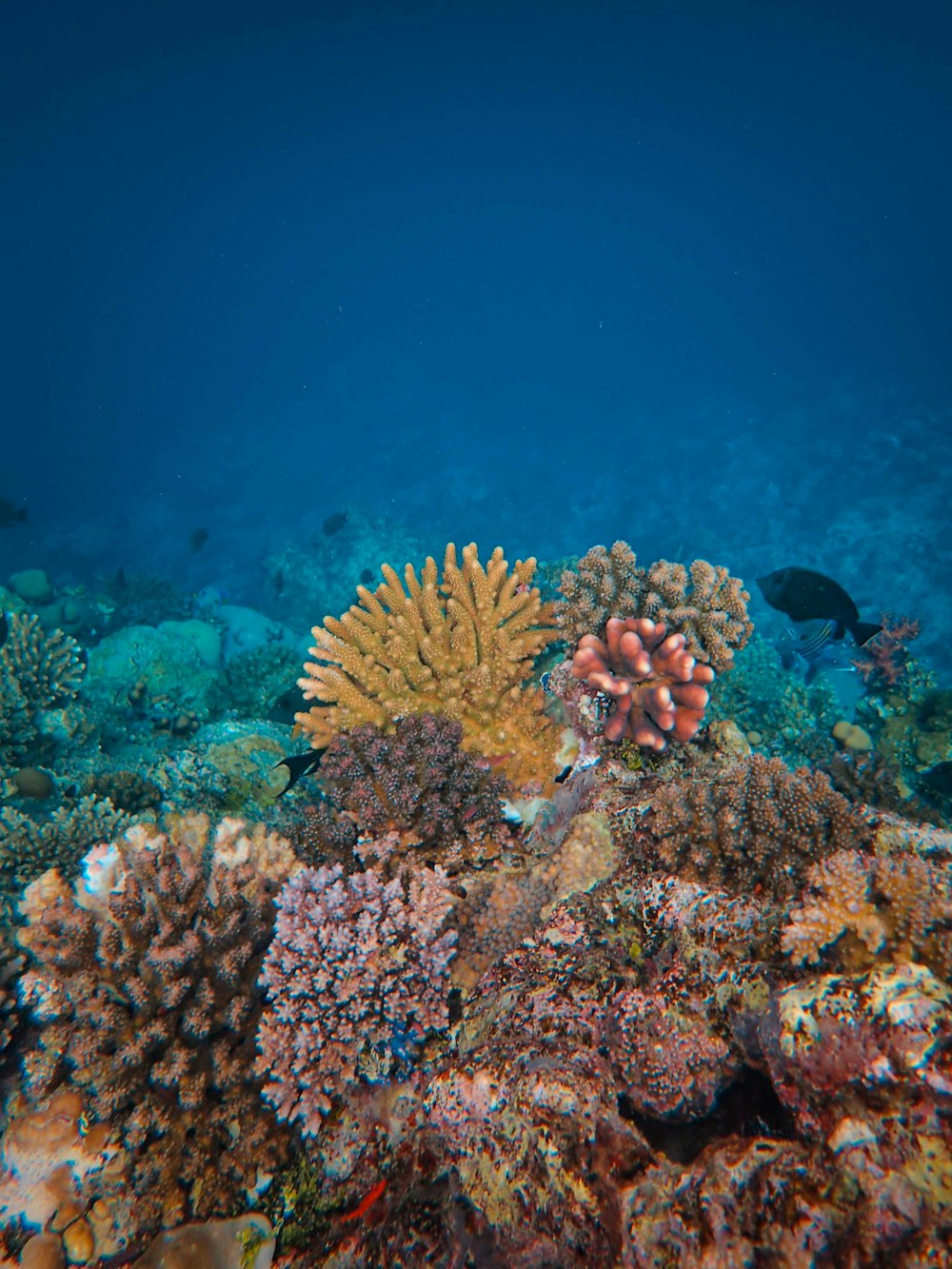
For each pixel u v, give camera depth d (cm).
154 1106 53
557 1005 54
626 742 73
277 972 55
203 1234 52
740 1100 47
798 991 44
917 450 598
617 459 852
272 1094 53
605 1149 46
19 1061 58
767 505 594
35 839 100
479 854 68
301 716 75
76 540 694
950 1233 34
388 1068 55
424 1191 51
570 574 77
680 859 62
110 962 55
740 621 76
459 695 73
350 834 67
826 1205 37
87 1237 51
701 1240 39
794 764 152
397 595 77
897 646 172
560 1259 44
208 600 360
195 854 66
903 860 50
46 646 159
